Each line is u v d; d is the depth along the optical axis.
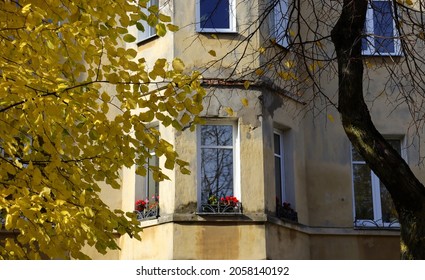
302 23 17.08
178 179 15.40
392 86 17.36
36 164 9.57
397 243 16.83
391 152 9.85
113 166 9.52
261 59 16.03
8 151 8.82
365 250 16.72
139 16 9.48
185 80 9.21
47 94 8.62
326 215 16.80
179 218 15.16
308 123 17.25
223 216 15.29
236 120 16.03
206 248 15.13
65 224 8.44
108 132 9.15
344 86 10.10
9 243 8.59
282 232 15.78
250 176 15.64
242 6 16.36
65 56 9.24
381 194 17.17
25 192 8.37
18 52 8.91
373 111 17.39
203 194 15.62
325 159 17.11
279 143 16.83
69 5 9.30
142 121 9.24
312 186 16.92
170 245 15.09
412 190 9.70
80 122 9.22
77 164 9.58
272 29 15.60
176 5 16.36
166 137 15.73
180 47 16.19
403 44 10.80
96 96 9.02
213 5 16.55
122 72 9.13
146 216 15.77
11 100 8.69
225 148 15.95
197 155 15.73
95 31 9.26
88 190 9.59
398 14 11.80
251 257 15.16
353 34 10.32
